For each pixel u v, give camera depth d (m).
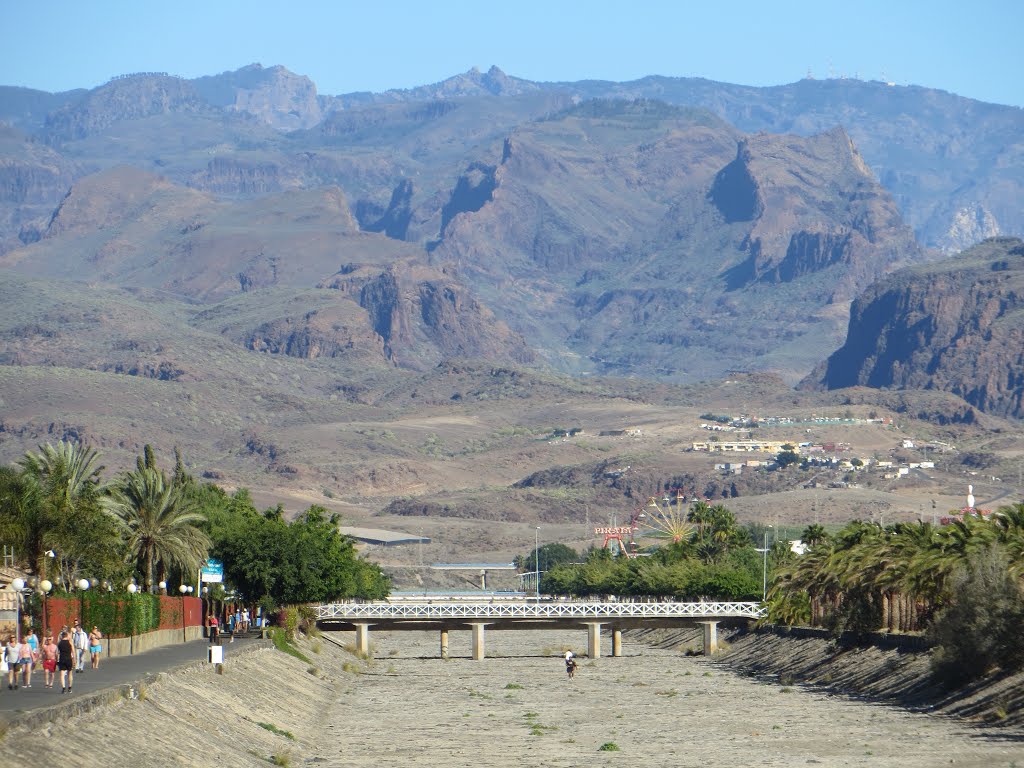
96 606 125.69
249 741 100.12
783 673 195.12
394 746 115.19
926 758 106.88
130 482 169.62
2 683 92.94
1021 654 136.88
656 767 104.44
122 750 77.38
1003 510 163.62
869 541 196.25
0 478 140.25
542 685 183.25
